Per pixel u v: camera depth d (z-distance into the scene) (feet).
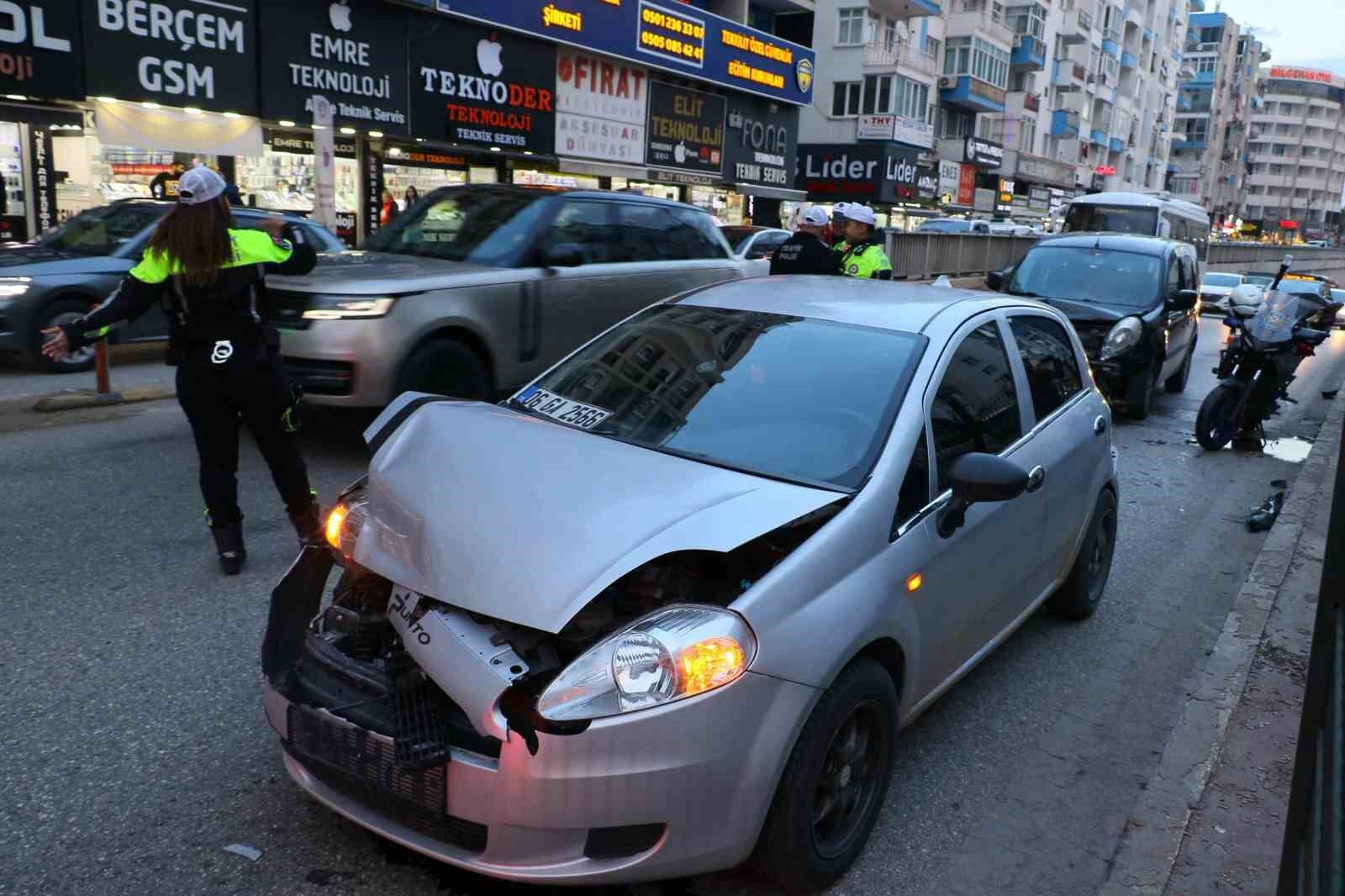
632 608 9.48
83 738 11.66
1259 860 10.49
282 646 10.03
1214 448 32.22
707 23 88.43
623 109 82.84
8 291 31.68
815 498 10.21
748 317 13.62
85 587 15.89
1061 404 15.47
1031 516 13.65
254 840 10.03
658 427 11.74
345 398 22.21
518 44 71.87
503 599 8.58
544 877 8.29
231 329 15.44
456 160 70.44
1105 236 39.11
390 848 9.99
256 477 22.38
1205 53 387.55
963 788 12.04
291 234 16.25
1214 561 21.42
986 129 184.55
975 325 13.70
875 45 143.43
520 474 10.16
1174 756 12.48
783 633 8.89
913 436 11.27
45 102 47.93
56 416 26.99
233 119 55.36
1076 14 206.28
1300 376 54.24
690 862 8.61
